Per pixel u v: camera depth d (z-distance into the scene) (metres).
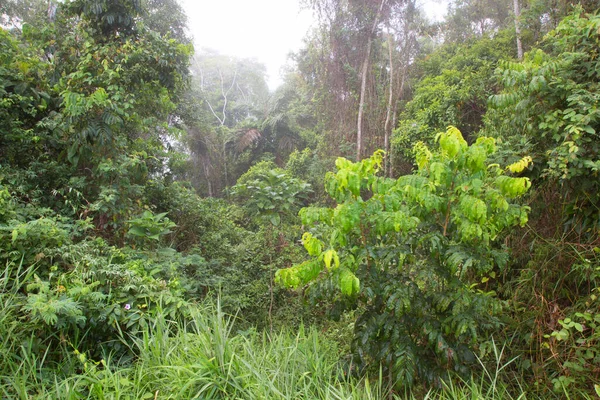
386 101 10.07
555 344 2.70
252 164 16.27
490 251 2.53
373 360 2.61
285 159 15.35
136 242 4.22
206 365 2.15
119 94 4.56
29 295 2.39
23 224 2.83
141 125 5.09
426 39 13.48
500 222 2.36
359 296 2.51
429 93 8.21
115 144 4.48
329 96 10.77
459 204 2.31
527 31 7.12
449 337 2.52
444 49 11.05
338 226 2.38
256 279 4.76
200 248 5.48
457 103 7.38
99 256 3.30
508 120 4.04
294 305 4.30
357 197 2.39
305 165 11.59
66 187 4.23
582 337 2.64
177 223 5.86
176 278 3.42
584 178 3.14
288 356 2.49
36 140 4.25
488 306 2.44
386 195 2.37
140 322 2.56
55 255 2.92
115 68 4.88
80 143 4.26
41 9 8.48
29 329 2.32
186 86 7.08
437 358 2.56
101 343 2.58
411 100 9.70
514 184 2.25
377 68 10.48
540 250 3.34
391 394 2.39
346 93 10.56
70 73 4.86
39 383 2.16
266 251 4.89
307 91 13.95
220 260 5.09
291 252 4.80
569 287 3.19
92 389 2.04
